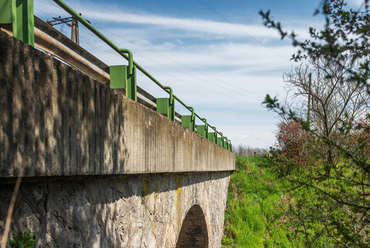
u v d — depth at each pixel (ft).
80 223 9.68
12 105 6.63
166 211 18.56
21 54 6.87
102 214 10.98
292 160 59.26
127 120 11.83
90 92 9.27
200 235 36.68
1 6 7.79
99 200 10.82
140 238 14.39
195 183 27.78
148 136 13.99
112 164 10.59
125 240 12.75
